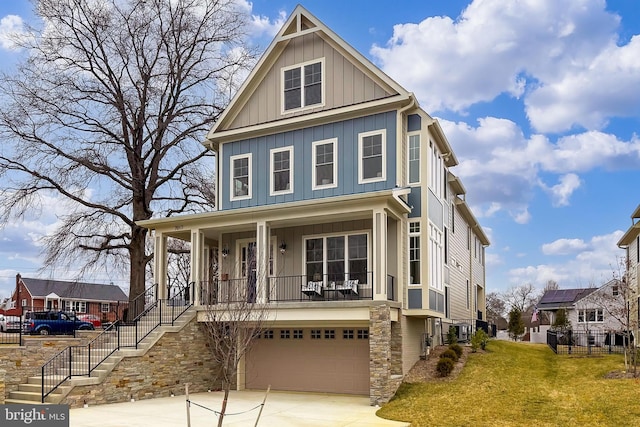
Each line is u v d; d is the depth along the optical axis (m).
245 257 20.06
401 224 17.55
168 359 16.61
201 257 19.11
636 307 25.19
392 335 16.77
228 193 20.56
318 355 18.23
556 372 17.48
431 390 15.34
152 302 20.50
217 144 21.31
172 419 12.40
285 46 20.34
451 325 22.94
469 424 11.65
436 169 19.95
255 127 20.16
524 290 74.50
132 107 25.02
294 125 19.53
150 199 25.66
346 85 18.94
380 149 18.03
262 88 20.59
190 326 17.61
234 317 12.09
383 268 15.66
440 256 19.89
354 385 17.55
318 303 16.19
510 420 11.84
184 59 26.00
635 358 15.61
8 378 14.06
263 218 17.83
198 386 17.64
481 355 19.59
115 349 15.59
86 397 13.97
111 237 24.70
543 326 44.25
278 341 18.89
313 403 15.44
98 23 24.17
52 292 51.97
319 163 19.00
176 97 25.75
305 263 18.78
